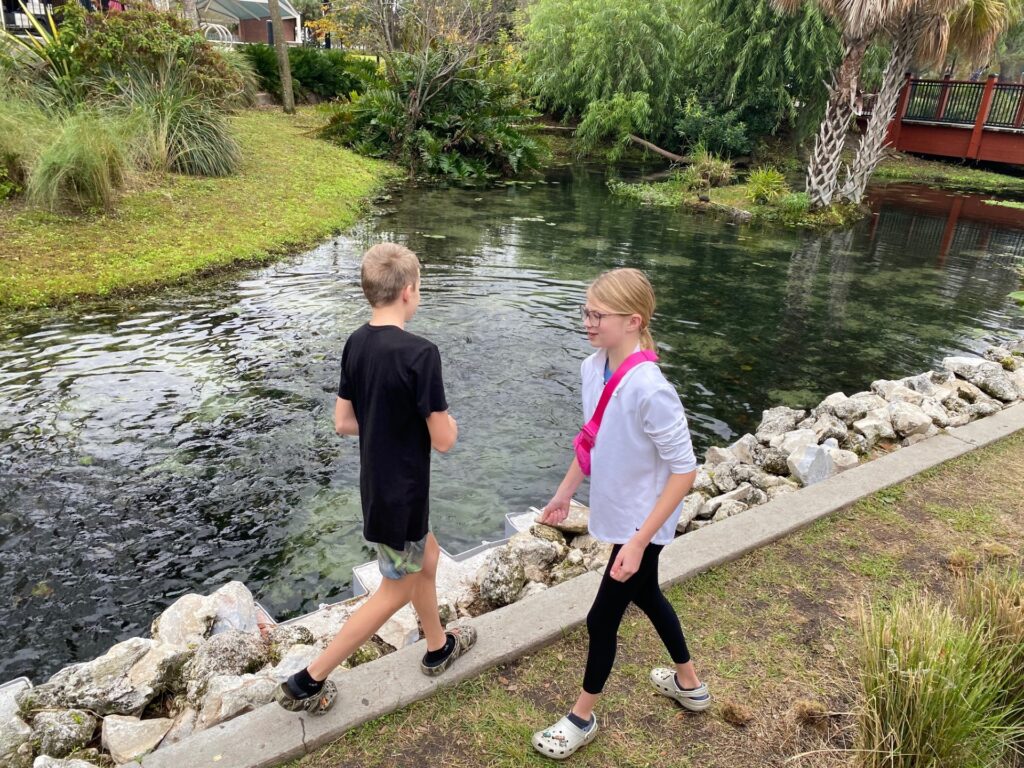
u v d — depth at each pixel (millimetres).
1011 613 2354
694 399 5750
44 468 4211
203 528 3791
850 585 2961
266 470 4336
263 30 33031
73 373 5453
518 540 3340
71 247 7859
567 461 4656
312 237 9953
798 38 19453
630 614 2754
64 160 8516
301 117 18406
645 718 2270
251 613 2930
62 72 10953
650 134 22453
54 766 1999
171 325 6543
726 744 2184
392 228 11266
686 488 1843
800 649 2588
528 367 6070
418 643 2502
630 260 10227
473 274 8906
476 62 18172
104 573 3430
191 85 11820
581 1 21859
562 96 22703
